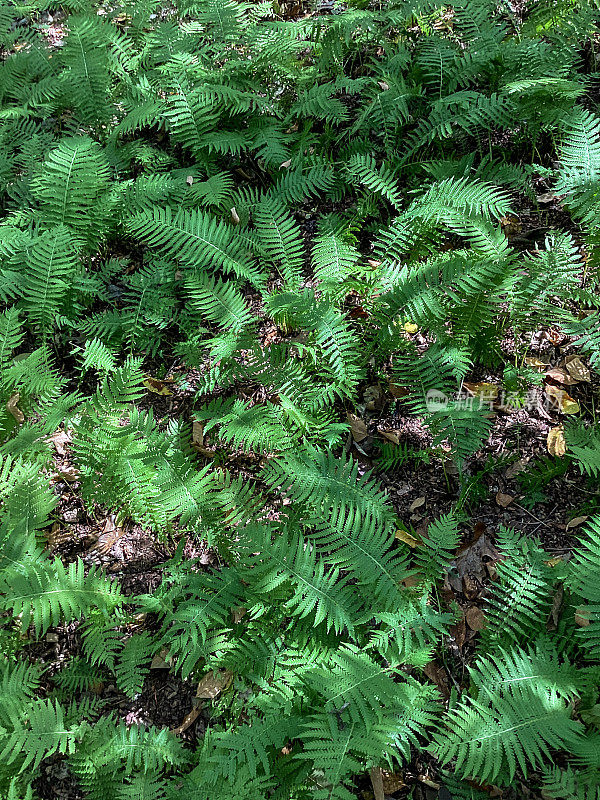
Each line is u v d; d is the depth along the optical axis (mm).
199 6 3340
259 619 1876
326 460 2004
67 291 2617
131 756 1692
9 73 3367
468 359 2268
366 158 2668
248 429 2104
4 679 1799
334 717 1599
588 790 1507
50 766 1844
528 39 2840
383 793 1688
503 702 1617
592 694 1663
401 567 1830
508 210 2414
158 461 2041
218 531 2000
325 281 2438
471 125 2898
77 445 2131
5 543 1934
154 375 2586
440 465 2225
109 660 1882
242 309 2428
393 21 3020
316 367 2385
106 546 2203
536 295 2242
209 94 2861
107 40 3326
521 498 2119
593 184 2371
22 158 3031
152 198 2770
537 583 1801
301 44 3035
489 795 1643
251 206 2766
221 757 1605
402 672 1729
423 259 2572
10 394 2346
